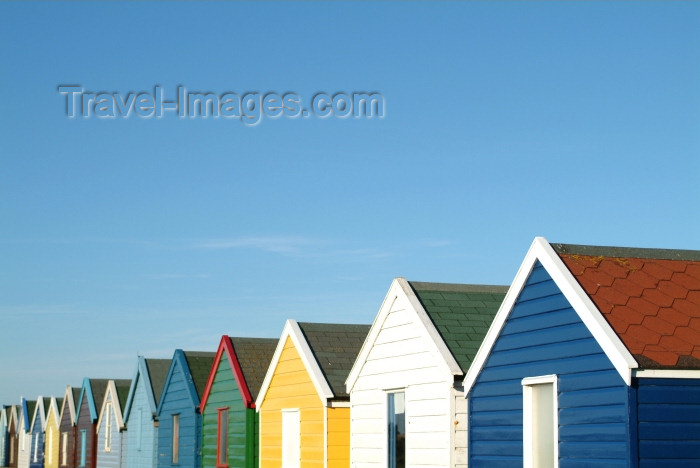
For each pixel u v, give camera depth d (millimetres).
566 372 14086
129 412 39219
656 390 12766
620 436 12727
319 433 22500
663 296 14148
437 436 17875
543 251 14773
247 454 25953
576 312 13922
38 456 60031
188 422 30938
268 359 28188
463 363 17719
